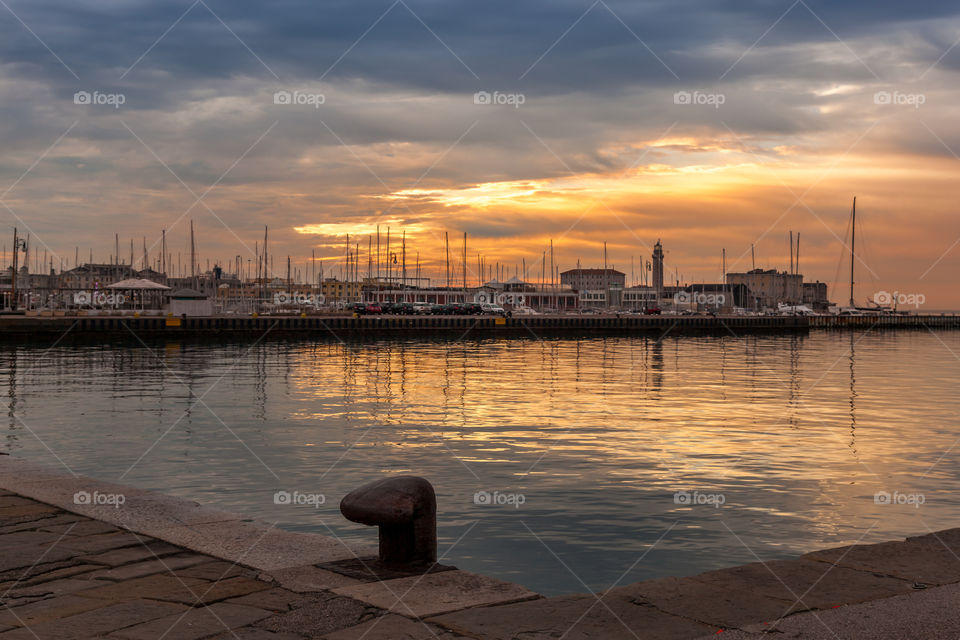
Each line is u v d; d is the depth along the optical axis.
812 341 109.25
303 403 35.88
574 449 24.55
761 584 7.02
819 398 40.34
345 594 6.95
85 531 8.87
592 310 166.75
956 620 6.07
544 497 18.14
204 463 21.84
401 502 7.79
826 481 20.06
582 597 6.82
